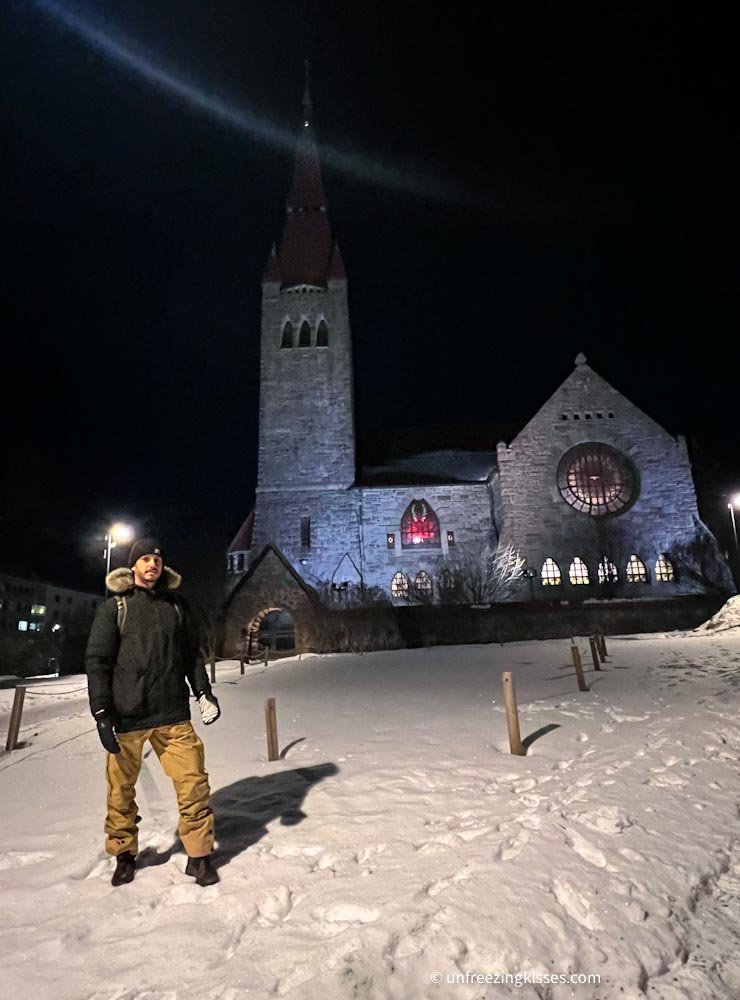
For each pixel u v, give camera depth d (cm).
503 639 3972
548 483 4728
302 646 4219
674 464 4744
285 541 5278
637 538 4631
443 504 5272
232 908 494
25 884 561
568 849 580
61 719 1550
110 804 562
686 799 727
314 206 6384
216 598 5888
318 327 5772
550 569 4581
